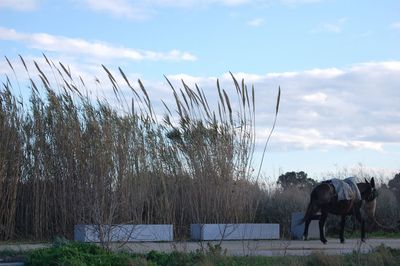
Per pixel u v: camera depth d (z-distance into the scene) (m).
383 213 30.44
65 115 23.55
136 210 22.75
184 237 22.98
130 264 15.52
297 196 29.55
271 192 29.92
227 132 23.48
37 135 24.05
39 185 23.81
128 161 21.73
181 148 23.81
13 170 23.66
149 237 22.48
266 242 23.59
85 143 21.70
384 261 17.84
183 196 23.83
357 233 29.30
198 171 23.47
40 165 23.83
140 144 22.88
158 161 23.84
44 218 23.78
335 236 28.05
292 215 27.14
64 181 23.22
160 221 23.80
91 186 19.58
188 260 16.45
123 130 21.75
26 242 22.55
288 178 36.97
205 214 23.30
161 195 23.86
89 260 15.48
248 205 24.05
